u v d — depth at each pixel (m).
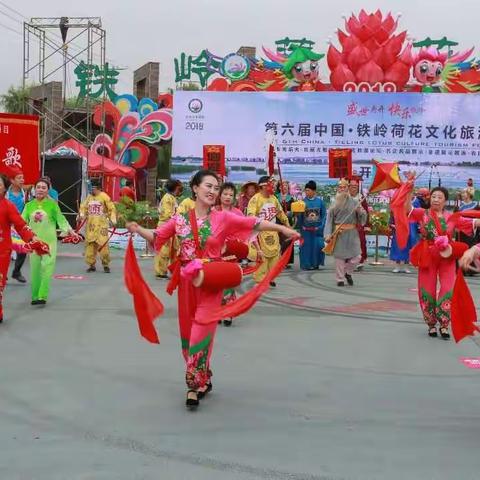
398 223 7.57
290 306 10.30
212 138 21.23
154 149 28.02
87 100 24.28
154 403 5.34
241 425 4.86
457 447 4.49
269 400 5.46
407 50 20.97
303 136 21.06
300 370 6.41
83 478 3.90
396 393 5.71
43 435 4.60
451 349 7.41
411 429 4.83
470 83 20.89
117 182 24.62
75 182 22.39
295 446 4.46
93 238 13.90
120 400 5.41
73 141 23.86
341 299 11.12
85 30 23.02
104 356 6.82
